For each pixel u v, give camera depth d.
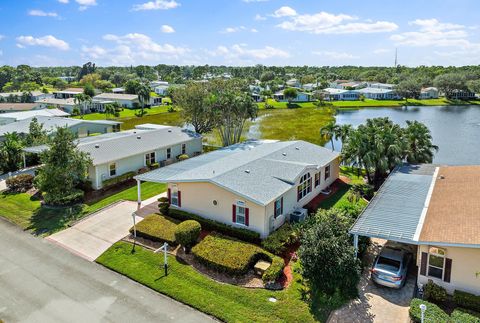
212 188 22.91
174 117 87.69
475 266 15.36
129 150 35.91
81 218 25.66
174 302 16.30
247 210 21.66
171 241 20.80
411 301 15.25
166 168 29.11
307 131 67.00
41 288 17.48
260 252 19.03
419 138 32.06
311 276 16.09
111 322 15.05
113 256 20.27
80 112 92.44
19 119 62.78
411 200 21.36
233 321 14.84
